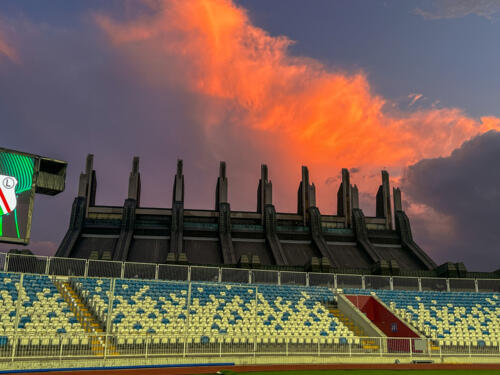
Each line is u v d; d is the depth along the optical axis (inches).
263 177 3132.4
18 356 1101.1
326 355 1347.2
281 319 1621.6
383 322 1779.0
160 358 1210.0
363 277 2001.7
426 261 2869.1
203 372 1144.8
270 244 2864.2
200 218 3009.4
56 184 1405.0
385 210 3309.5
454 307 1892.2
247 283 1849.2
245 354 1291.8
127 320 1446.9
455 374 1219.2
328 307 1792.6
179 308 1567.4
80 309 1471.5
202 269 1947.6
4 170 1323.8
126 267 1883.6
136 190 2945.4
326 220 3203.7
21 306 1369.3
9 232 1298.0
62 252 2502.5
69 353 1157.7
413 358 1400.1
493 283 2126.0
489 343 1657.2
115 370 1108.5
